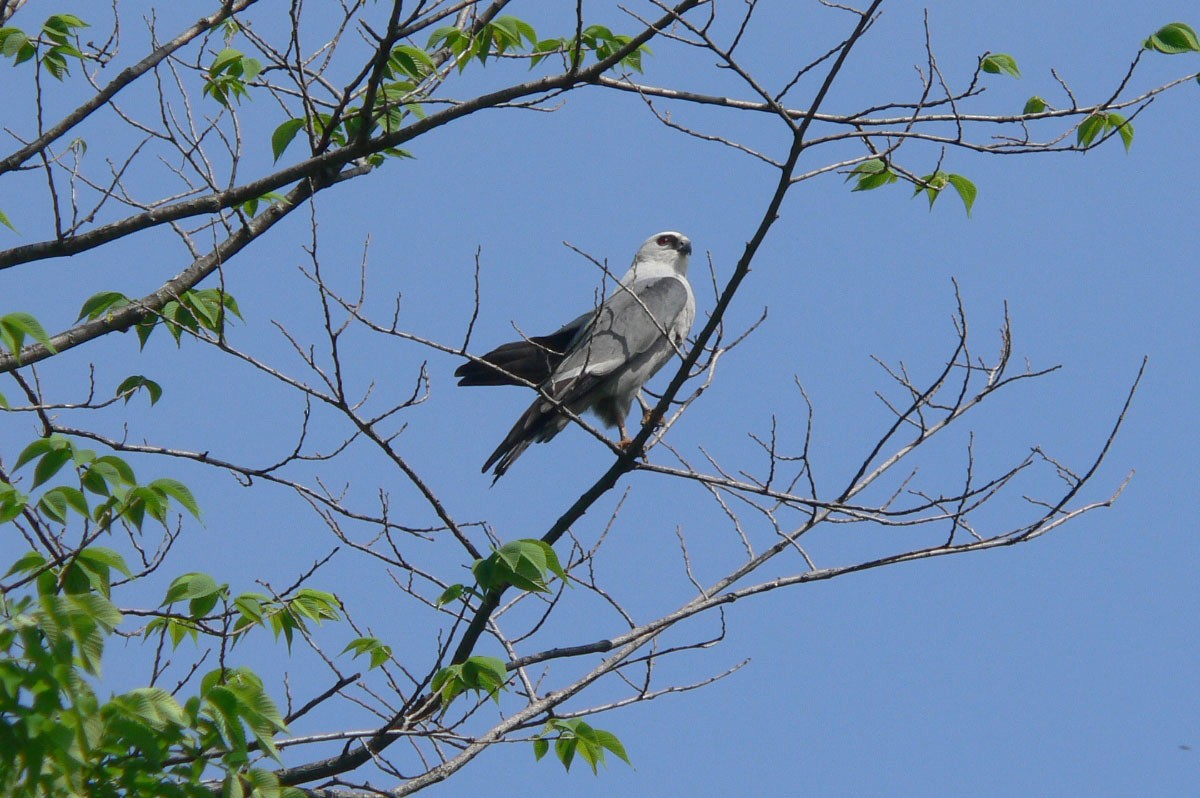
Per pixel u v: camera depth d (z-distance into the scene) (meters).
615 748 9.50
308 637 9.52
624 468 10.84
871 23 9.57
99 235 10.87
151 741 6.57
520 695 10.77
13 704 6.14
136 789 6.81
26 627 6.21
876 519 10.46
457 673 9.01
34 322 7.84
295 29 11.06
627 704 10.45
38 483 8.28
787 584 10.99
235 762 6.97
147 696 6.70
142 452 10.70
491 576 9.09
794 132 9.73
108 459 8.38
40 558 7.69
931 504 10.52
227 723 6.98
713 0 9.78
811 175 9.90
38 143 10.57
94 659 6.26
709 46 9.76
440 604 9.25
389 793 9.44
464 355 10.11
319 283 9.66
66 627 6.20
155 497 8.04
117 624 6.38
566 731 9.60
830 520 11.05
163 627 8.89
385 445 10.22
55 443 8.35
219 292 10.48
